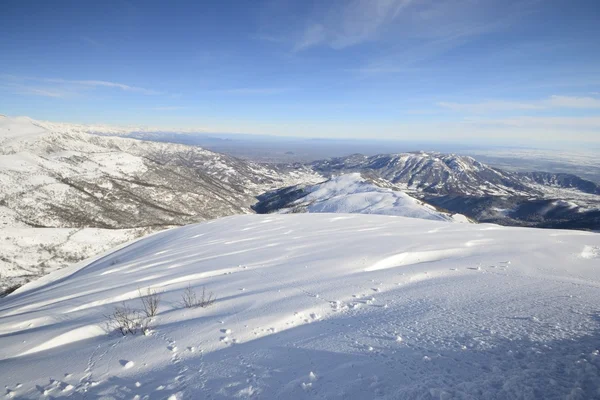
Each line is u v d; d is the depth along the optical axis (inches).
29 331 232.8
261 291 263.1
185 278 355.6
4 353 182.9
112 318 223.1
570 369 111.8
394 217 893.8
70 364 154.1
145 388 125.3
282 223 836.0
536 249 395.2
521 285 245.8
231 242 618.2
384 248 421.1
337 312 202.1
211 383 124.6
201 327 188.1
